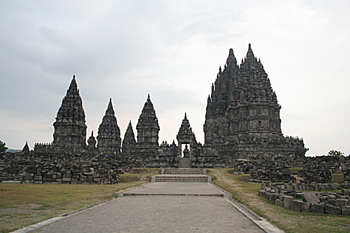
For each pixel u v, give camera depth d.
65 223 15.23
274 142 84.06
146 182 44.78
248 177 47.03
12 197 24.17
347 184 29.44
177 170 58.03
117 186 35.69
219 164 72.81
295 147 83.88
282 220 15.38
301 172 41.12
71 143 111.31
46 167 40.88
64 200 22.89
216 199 25.44
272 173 40.47
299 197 22.42
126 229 14.05
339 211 16.73
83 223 15.30
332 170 46.12
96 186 35.16
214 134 119.75
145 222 15.69
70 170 40.12
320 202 18.48
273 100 100.00
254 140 84.56
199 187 36.16
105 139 145.75
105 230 13.80
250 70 100.00
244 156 76.12
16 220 15.57
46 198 23.75
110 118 152.00
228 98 114.69
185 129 91.00
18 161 59.09
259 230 13.86
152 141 125.88
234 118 101.69
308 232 12.85
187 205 21.81
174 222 15.73
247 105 95.62
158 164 72.88
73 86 120.94
